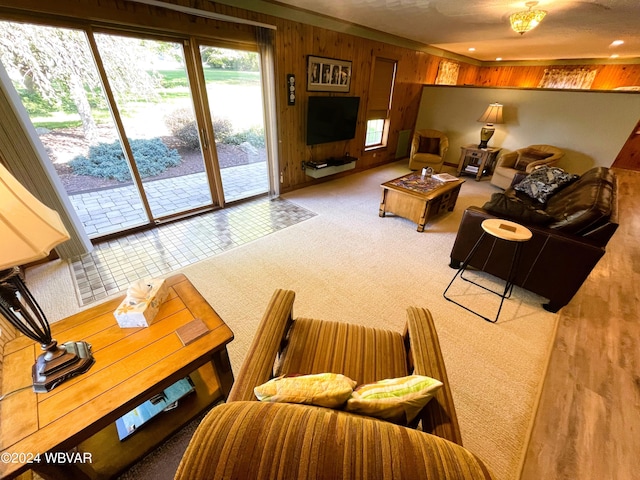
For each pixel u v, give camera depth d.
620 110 3.84
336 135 4.35
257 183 4.24
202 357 1.05
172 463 1.14
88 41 2.12
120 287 2.16
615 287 2.32
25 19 1.86
